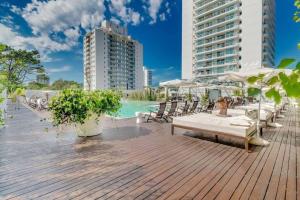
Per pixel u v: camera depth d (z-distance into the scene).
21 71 19.02
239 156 3.97
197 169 3.33
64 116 5.01
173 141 5.07
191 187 2.73
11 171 3.22
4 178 2.98
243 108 8.62
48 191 2.62
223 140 5.18
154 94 25.67
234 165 3.51
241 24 39.25
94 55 67.88
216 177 3.04
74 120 5.06
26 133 5.85
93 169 3.31
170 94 24.91
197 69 47.12
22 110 12.00
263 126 6.33
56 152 4.17
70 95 5.07
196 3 47.56
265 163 3.60
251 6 37.81
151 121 8.02
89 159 3.77
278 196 2.50
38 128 6.55
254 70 4.86
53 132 6.00
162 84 13.91
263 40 38.00
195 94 24.30
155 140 5.15
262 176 3.07
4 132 5.99
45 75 23.69
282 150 4.36
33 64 21.94
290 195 2.53
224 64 41.28
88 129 5.46
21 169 3.30
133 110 16.52
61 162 3.61
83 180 2.92
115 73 74.00
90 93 5.46
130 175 3.09
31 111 11.48
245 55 38.44
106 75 69.94
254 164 3.55
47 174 3.12
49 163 3.57
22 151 4.22
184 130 6.35
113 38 73.31
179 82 13.08
